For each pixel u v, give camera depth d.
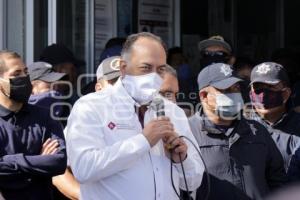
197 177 5.28
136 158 4.90
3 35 9.35
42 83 7.64
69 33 9.86
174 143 5.04
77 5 9.97
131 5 10.85
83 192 5.13
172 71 6.23
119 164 4.88
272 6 13.24
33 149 6.09
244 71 9.77
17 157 5.91
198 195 6.09
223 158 6.18
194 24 11.97
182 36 11.77
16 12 9.41
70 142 5.03
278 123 7.25
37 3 9.49
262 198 6.13
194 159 5.31
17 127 6.08
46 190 6.18
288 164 6.85
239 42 12.85
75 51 9.97
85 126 5.02
